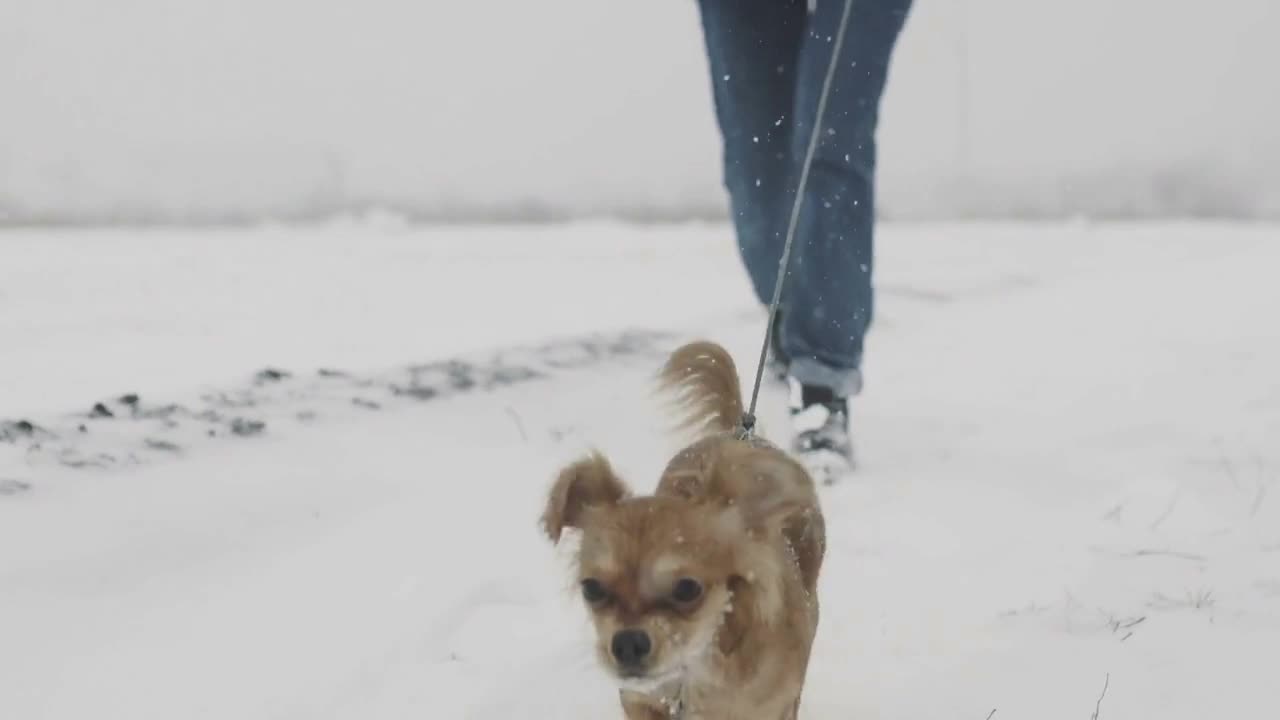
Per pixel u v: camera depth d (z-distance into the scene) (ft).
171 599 12.36
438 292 39.55
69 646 11.23
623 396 21.86
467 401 20.79
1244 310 32.94
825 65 17.80
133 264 48.47
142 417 17.99
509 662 11.77
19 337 27.73
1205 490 16.85
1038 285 42.32
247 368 24.44
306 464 16.52
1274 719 10.46
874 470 18.52
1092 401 22.77
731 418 13.14
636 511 10.19
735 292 40.22
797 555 11.22
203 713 10.48
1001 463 18.72
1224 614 12.60
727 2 19.54
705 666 10.24
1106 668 11.47
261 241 67.46
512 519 15.40
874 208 18.52
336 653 11.68
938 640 12.32
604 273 46.96
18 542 12.97
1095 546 14.93
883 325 33.04
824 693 11.30
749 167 20.03
